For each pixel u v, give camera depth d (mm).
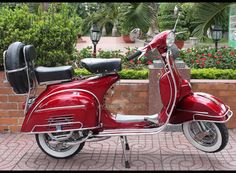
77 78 3088
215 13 5504
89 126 2986
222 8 5465
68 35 4129
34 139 3746
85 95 2996
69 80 3037
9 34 3885
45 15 4297
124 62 4797
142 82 3918
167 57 2979
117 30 12336
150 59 4629
